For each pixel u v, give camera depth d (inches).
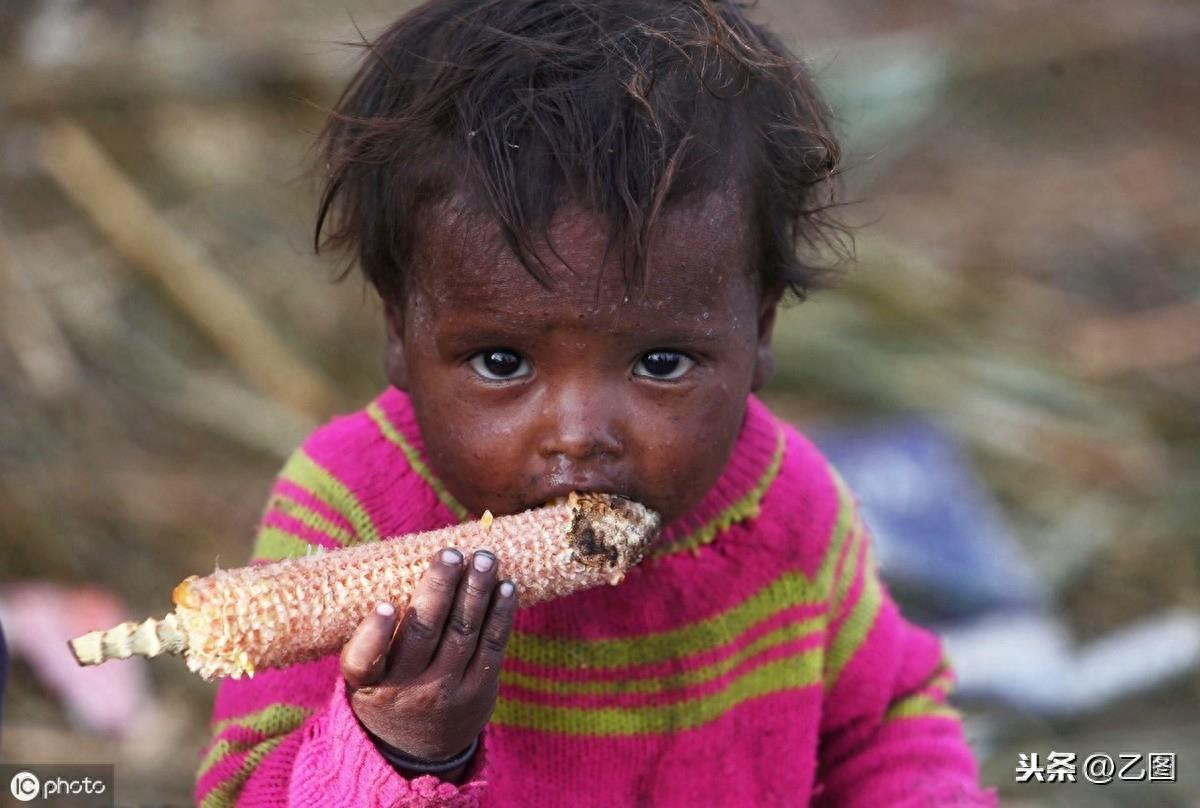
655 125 83.2
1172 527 235.5
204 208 266.7
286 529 97.7
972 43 374.0
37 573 202.2
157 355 240.7
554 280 81.4
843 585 107.7
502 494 85.6
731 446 89.1
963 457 243.4
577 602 97.2
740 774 102.3
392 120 88.5
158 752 182.5
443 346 85.2
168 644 74.5
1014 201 322.7
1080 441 248.7
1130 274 296.7
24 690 188.1
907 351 260.1
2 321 238.7
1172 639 214.8
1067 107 361.7
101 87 282.2
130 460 223.8
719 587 100.1
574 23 89.9
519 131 82.7
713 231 84.5
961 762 113.2
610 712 98.7
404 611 77.7
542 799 98.6
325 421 236.5
